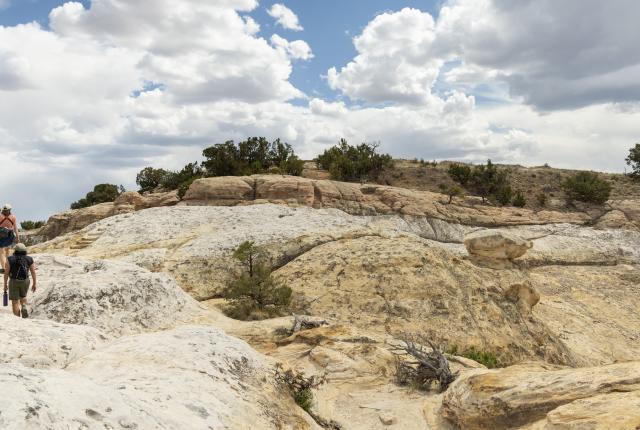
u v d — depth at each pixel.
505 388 8.73
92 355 7.66
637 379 7.39
